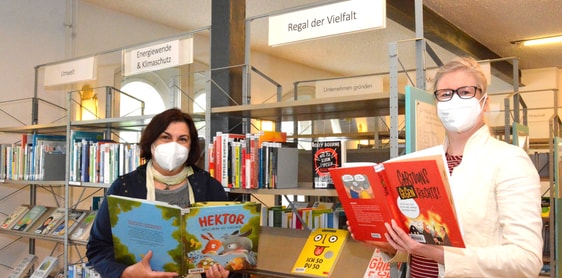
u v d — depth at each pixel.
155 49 3.12
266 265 2.38
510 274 1.28
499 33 6.81
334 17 2.33
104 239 2.04
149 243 1.80
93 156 3.52
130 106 6.11
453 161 1.52
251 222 1.93
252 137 2.51
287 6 5.65
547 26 6.47
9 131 4.35
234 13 3.20
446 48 6.66
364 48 7.90
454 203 1.27
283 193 2.39
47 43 5.10
